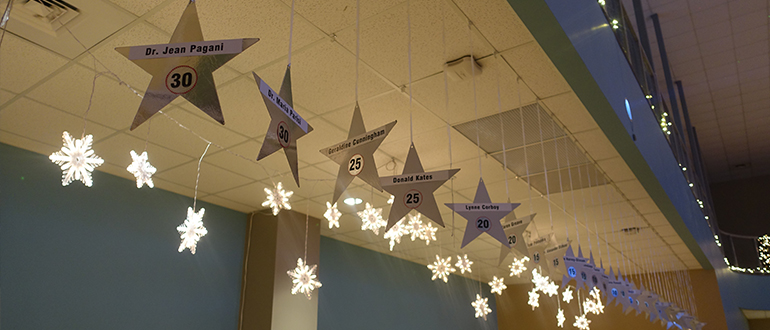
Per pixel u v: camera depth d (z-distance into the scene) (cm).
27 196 409
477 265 881
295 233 572
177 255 499
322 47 289
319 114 365
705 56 880
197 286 509
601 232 670
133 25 270
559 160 449
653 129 555
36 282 400
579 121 380
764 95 991
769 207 1340
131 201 475
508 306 1052
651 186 515
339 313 674
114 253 452
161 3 253
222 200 538
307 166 455
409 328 798
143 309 460
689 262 848
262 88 164
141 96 341
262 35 278
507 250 354
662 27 819
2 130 384
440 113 365
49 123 375
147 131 388
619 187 515
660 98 699
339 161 226
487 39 282
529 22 259
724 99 1010
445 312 900
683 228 656
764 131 1138
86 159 195
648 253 788
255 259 557
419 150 425
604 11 417
